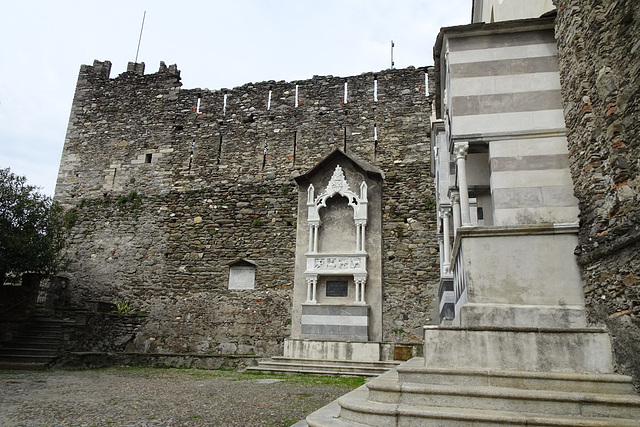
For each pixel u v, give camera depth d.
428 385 4.80
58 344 12.61
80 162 18.25
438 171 11.84
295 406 6.43
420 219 14.88
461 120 7.11
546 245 6.07
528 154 6.79
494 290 6.04
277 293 14.92
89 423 5.31
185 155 17.52
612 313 5.06
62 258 14.77
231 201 16.45
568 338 5.13
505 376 4.81
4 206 13.39
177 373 11.40
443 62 9.08
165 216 16.75
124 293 16.02
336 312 13.77
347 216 14.97
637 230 4.49
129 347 14.95
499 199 6.67
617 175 5.09
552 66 7.11
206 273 15.69
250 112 17.56
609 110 5.29
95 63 19.62
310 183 15.68
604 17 5.54
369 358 12.45
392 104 16.58
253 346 14.52
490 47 7.37
